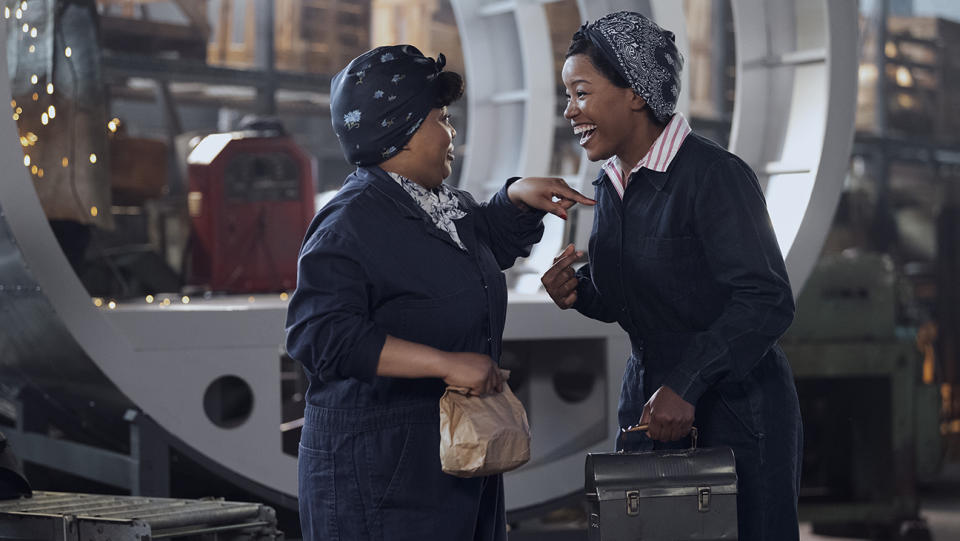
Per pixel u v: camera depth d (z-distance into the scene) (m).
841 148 4.29
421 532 2.10
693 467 2.19
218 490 4.36
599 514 2.14
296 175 6.07
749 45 4.56
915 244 9.42
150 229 6.58
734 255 2.22
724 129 9.21
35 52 4.22
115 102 8.44
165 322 3.57
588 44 2.29
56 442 4.12
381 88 2.10
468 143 6.36
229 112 8.62
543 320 3.95
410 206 2.12
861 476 5.62
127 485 3.70
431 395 2.12
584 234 5.20
